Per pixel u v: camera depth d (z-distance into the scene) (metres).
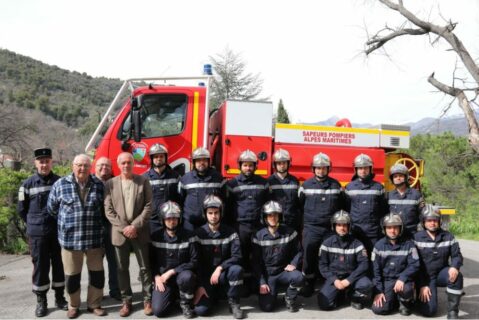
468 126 13.81
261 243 5.02
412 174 7.22
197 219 5.30
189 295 4.72
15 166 9.86
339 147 6.76
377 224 5.49
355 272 5.03
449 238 4.93
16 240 8.60
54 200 4.66
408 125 6.98
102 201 4.79
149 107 6.67
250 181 5.39
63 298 5.01
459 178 21.61
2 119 25.56
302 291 5.65
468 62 14.18
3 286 5.96
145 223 4.72
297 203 5.63
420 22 14.88
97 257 4.78
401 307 4.95
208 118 6.80
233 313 4.82
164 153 5.34
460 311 5.11
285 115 28.45
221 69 23.83
